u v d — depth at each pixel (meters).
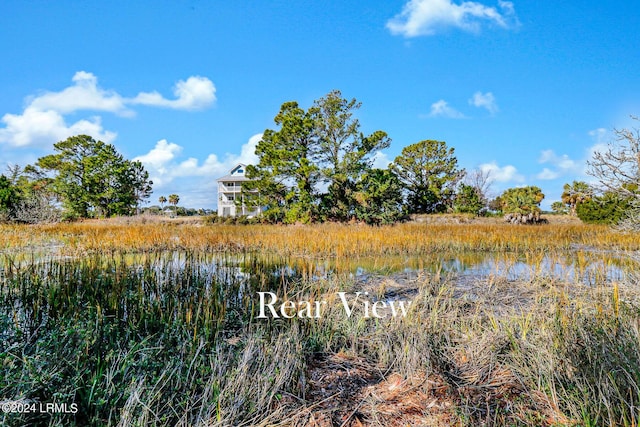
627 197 8.19
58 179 35.75
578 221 29.58
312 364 3.98
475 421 2.92
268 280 7.43
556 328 4.10
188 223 29.91
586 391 2.93
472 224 27.67
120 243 13.32
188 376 3.26
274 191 30.19
